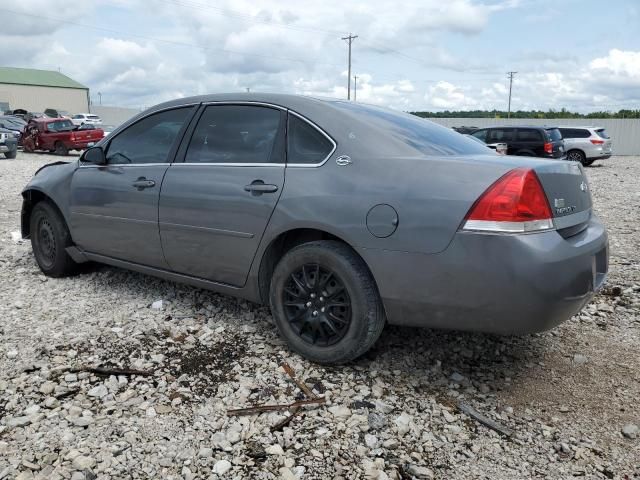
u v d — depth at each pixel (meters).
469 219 2.73
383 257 2.94
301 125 3.42
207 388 3.06
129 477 2.35
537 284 2.64
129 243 4.22
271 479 2.36
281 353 3.46
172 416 2.79
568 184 3.04
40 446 2.53
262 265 3.47
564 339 3.78
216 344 3.59
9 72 72.88
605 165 24.48
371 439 2.63
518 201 2.67
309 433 2.68
